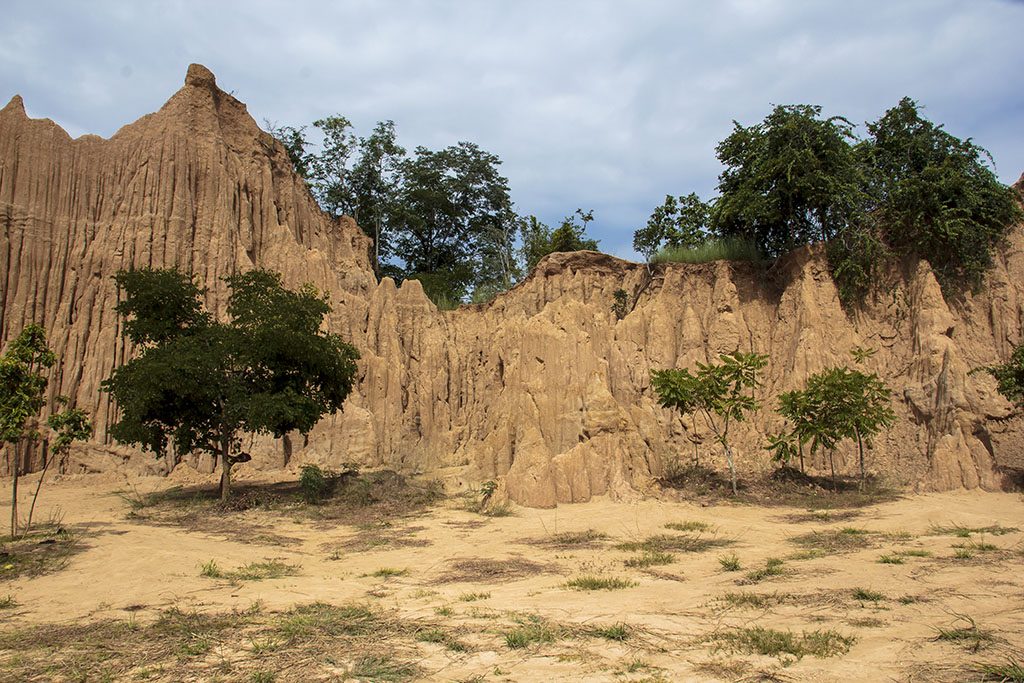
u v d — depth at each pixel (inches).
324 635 379.2
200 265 1384.1
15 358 661.9
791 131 1238.9
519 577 547.8
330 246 1726.1
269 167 1583.4
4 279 1278.3
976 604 404.8
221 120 1542.8
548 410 1135.0
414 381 1457.9
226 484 975.0
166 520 822.5
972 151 1248.2
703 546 650.2
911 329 1139.9
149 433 971.3
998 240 1210.6
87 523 774.5
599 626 387.9
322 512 908.6
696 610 424.2
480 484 1131.3
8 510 894.4
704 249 1358.3
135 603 459.5
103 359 1263.5
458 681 306.0
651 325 1244.5
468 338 1611.7
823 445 995.3
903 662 310.8
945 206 1171.9
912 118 1300.4
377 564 613.3
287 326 1010.1
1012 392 932.0
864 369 1131.9
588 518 822.5
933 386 1021.2
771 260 1327.5
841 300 1206.3
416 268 2465.6
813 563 551.8
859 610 406.0
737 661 324.5
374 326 1471.5
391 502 981.8
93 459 1209.4
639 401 1162.0
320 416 1051.9
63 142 1374.3
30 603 458.9
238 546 678.5
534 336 1195.9
